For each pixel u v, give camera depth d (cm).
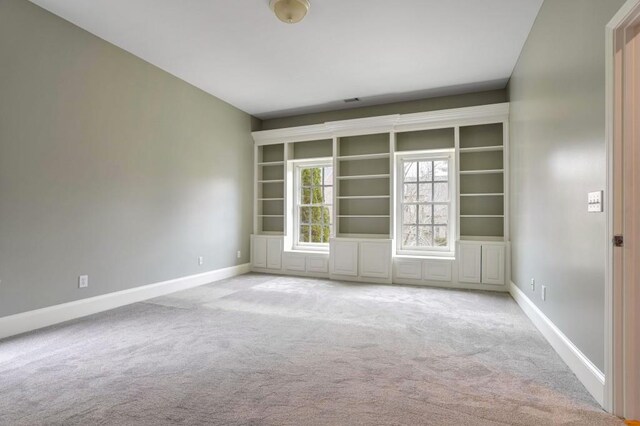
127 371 221
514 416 173
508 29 338
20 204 291
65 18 322
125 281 386
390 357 245
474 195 479
